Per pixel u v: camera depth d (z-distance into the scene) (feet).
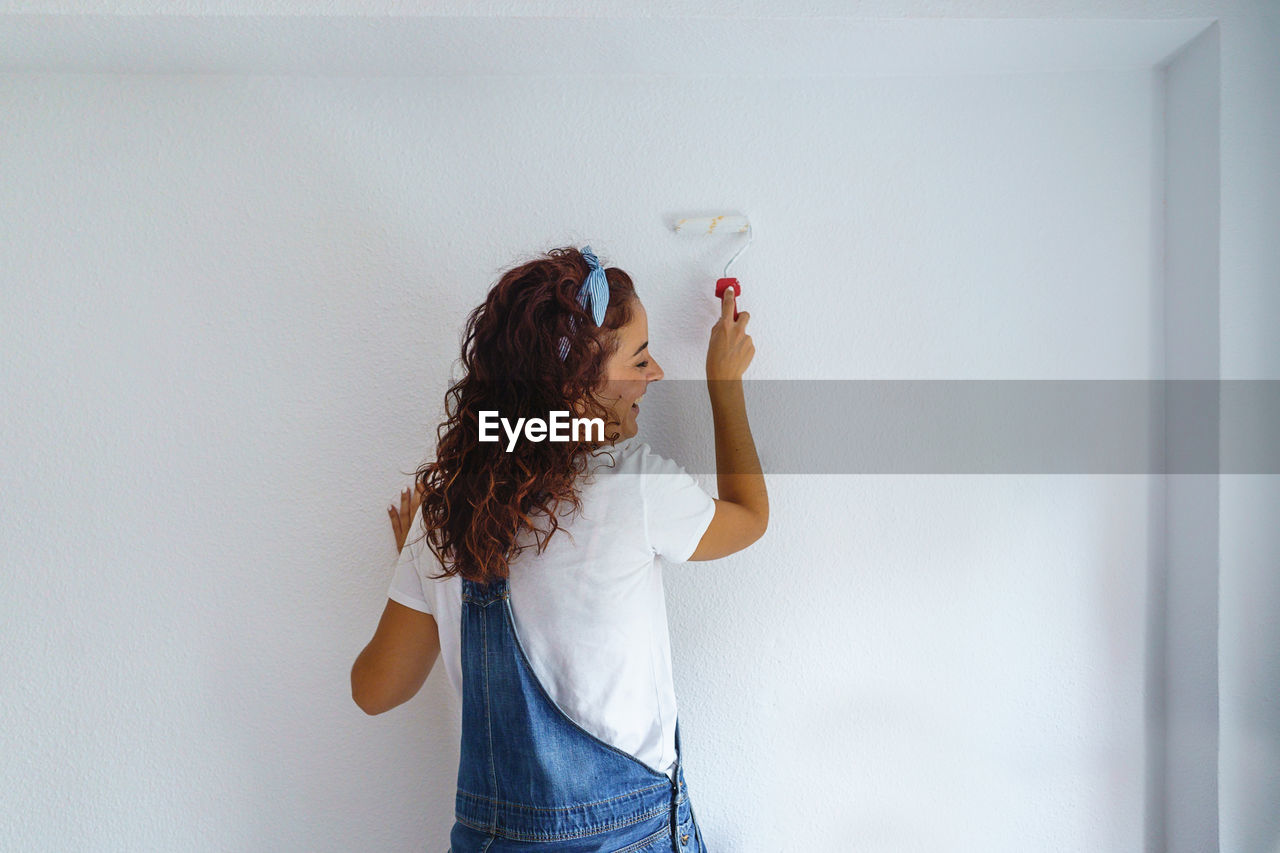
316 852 4.23
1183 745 4.23
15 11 3.52
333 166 4.17
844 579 4.30
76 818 4.16
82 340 4.12
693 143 4.23
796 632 4.30
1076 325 4.32
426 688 4.20
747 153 4.24
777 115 4.25
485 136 4.20
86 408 4.12
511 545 3.09
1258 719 3.99
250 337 4.15
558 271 3.19
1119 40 3.97
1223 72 3.88
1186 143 4.13
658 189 4.23
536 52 3.97
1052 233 4.30
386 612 3.45
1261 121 3.90
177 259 4.13
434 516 3.26
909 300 4.28
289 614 4.18
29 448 4.11
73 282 4.11
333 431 4.17
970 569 4.32
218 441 4.16
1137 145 4.30
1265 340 3.94
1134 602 4.33
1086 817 4.34
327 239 4.17
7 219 4.09
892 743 4.33
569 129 4.21
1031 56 4.11
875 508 4.30
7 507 4.11
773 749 4.31
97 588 4.14
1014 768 4.35
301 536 4.17
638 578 3.22
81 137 4.11
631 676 3.17
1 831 4.15
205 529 4.16
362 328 4.17
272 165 4.15
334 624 4.19
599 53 3.99
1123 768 4.33
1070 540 4.34
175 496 4.15
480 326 3.25
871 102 4.26
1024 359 4.31
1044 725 4.34
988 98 4.28
